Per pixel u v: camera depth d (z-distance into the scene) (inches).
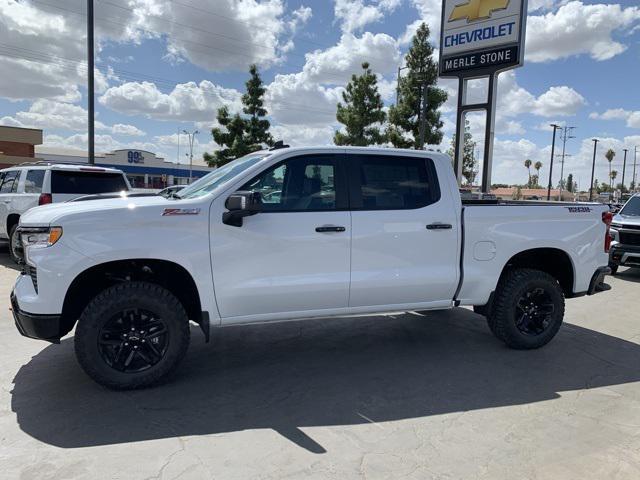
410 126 1062.4
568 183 4156.0
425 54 1038.4
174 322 164.2
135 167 2815.0
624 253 409.1
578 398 165.8
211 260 165.3
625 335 242.7
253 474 118.2
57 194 374.0
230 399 159.9
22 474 116.3
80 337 156.4
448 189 197.9
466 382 177.6
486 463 125.1
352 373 184.5
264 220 171.6
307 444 132.6
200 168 3056.1
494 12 604.1
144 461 122.8
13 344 205.5
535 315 214.7
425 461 125.4
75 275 153.9
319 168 182.2
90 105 675.4
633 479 119.1
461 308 286.2
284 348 211.5
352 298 183.8
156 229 160.2
